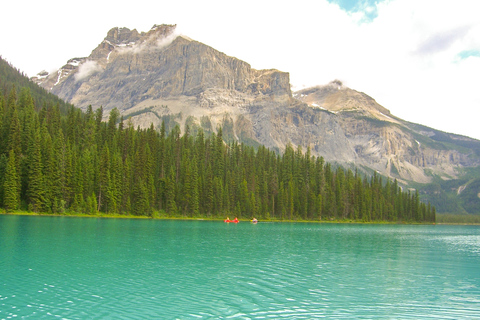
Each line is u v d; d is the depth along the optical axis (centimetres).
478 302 3028
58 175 12300
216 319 2384
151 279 3425
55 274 3478
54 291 2922
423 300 3042
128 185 14412
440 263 5125
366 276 3944
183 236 7575
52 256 4381
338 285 3444
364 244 7369
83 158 13662
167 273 3700
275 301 2838
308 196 19762
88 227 8338
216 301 2781
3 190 11456
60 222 9319
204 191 16750
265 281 3481
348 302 2892
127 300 2745
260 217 17962
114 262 4175
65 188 12512
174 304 2678
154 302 2712
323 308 2709
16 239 5734
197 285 3250
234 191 17675
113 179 13812
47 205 11950
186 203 16000
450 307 2867
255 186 18300
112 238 6475
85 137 15912
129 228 8844
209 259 4644
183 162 16862
